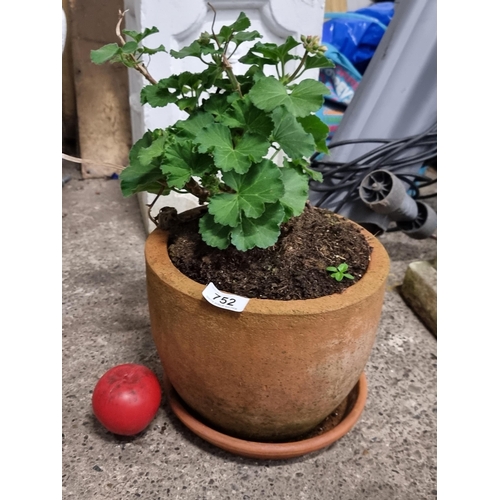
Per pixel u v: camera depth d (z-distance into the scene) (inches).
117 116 79.4
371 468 37.5
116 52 31.3
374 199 58.3
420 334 52.4
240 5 54.6
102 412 35.9
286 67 58.9
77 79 75.8
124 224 69.8
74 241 64.9
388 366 47.8
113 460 37.0
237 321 29.7
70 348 47.4
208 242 31.4
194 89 35.2
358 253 34.9
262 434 36.1
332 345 31.0
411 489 36.1
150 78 33.8
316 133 35.9
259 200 30.3
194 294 30.4
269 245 30.4
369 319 32.3
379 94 61.7
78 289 55.8
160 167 32.2
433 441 40.1
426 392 45.0
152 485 35.3
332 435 36.5
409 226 62.6
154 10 52.1
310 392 32.8
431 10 56.8
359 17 76.3
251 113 32.1
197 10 53.0
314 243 35.2
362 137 64.0
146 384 37.1
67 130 85.5
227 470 36.7
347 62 74.5
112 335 49.4
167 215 37.1
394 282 60.8
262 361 30.8
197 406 36.6
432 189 82.9
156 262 33.1
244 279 31.7
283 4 54.9
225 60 32.2
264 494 35.1
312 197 65.9
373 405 43.4
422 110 62.2
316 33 57.3
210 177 33.6
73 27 72.4
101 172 82.4
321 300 30.0
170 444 38.6
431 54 58.7
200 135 30.5
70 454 37.2
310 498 35.0
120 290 56.1
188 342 32.3
